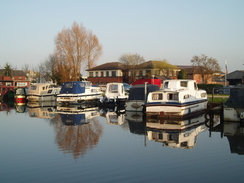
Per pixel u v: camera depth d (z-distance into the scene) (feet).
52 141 50.65
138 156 40.88
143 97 89.15
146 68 234.79
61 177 33.06
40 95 134.72
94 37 187.01
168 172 34.30
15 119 79.00
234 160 38.60
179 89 78.59
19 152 43.57
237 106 65.05
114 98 109.60
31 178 32.89
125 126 65.21
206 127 63.00
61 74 181.37
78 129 61.98
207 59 200.34
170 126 64.49
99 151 43.62
